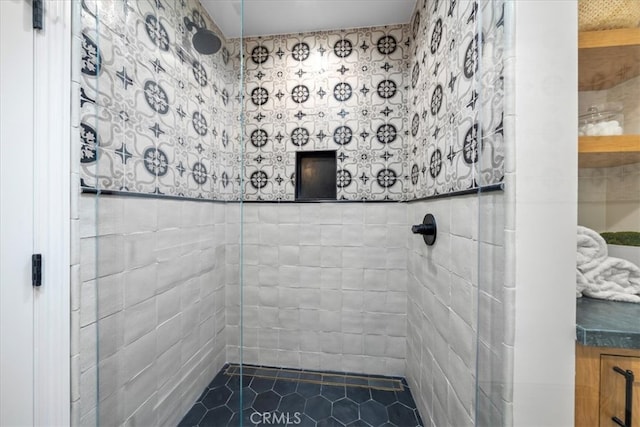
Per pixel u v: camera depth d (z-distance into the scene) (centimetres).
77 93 73
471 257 74
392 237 146
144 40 95
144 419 96
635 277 63
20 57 64
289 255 153
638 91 63
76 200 72
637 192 66
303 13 138
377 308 147
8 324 63
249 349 154
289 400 128
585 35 58
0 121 61
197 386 122
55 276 68
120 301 87
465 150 80
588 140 57
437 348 100
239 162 143
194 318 122
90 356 77
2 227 61
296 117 153
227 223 142
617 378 53
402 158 146
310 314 151
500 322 59
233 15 126
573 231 55
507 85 56
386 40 146
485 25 64
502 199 58
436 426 100
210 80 126
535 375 56
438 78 104
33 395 66
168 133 107
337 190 150
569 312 55
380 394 133
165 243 106
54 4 68
